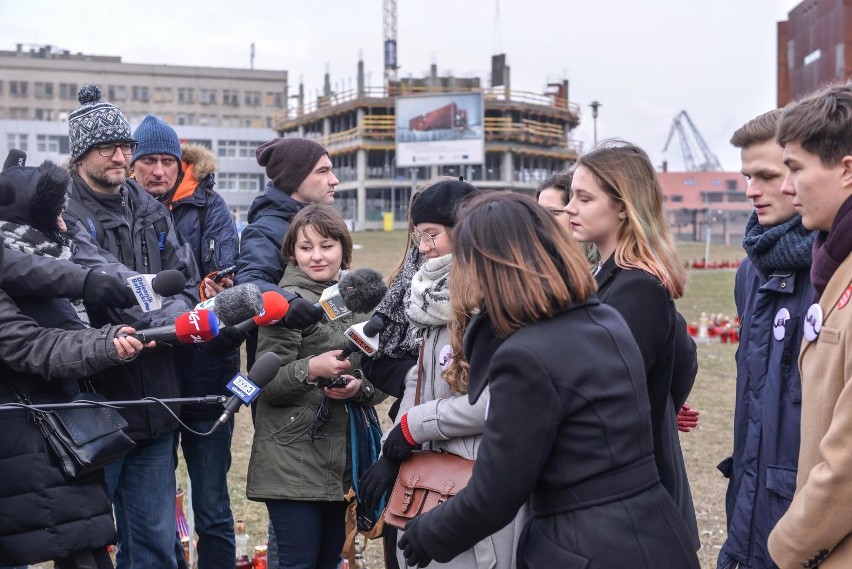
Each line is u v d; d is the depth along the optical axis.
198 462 4.73
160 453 4.29
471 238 2.62
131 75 101.06
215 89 104.06
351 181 78.75
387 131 76.94
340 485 4.19
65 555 3.55
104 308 4.05
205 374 4.66
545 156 82.06
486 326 2.75
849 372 2.55
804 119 2.71
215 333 3.56
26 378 3.68
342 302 3.92
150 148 5.19
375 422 4.41
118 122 4.35
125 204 4.54
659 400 3.11
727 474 3.65
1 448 3.48
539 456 2.46
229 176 74.44
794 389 3.08
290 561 4.20
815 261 2.77
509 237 2.58
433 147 65.00
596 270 3.80
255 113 105.69
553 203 4.21
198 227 5.41
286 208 4.87
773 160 3.22
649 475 2.57
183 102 103.12
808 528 2.52
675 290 3.19
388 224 70.19
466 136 64.56
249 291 3.69
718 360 13.97
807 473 2.71
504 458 2.46
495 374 2.53
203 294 4.54
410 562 2.78
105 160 4.35
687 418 4.28
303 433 4.17
